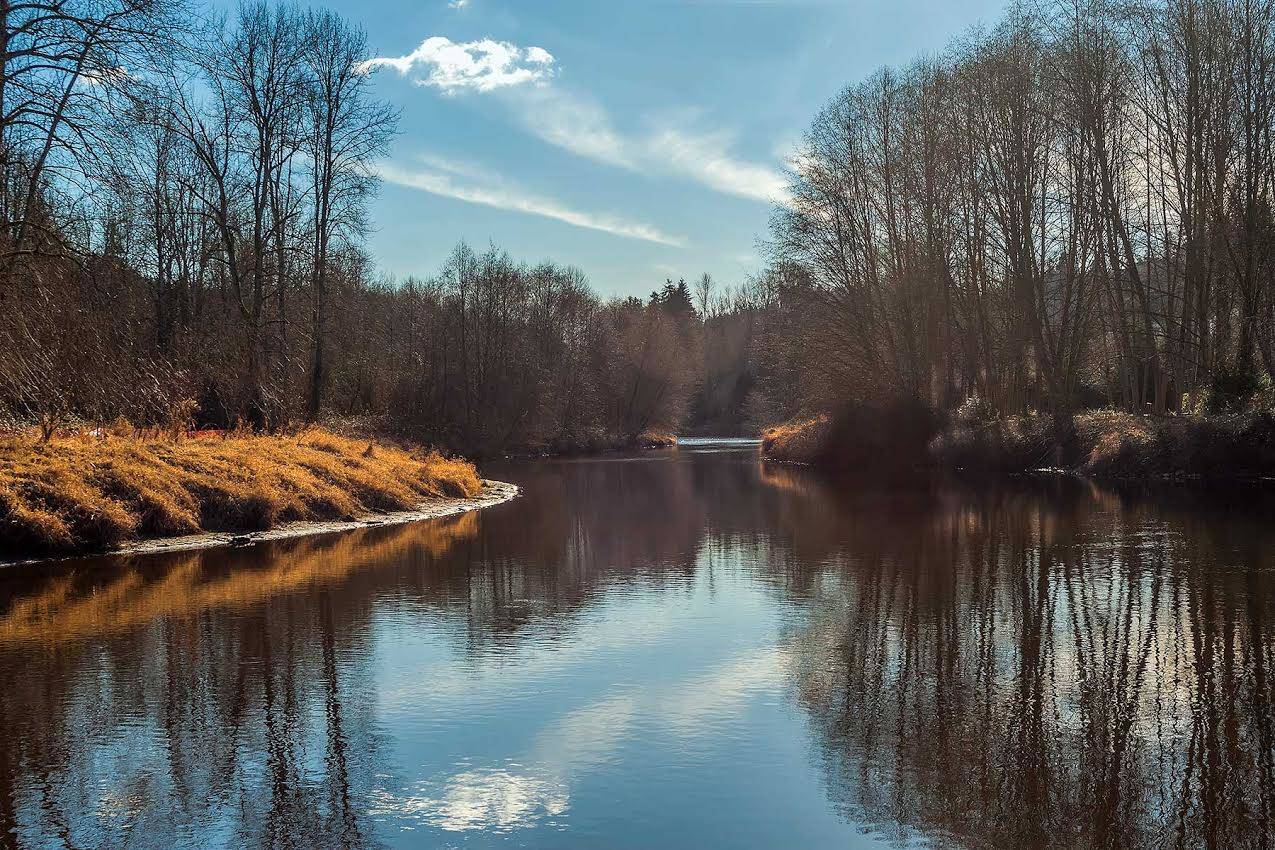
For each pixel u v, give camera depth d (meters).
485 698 8.68
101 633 11.00
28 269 17.14
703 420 104.12
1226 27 29.67
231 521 18.98
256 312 30.70
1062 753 7.25
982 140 36.12
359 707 8.44
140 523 17.39
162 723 8.02
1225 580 13.58
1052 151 35.50
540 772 6.99
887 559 16.17
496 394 62.28
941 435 39.06
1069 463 34.12
